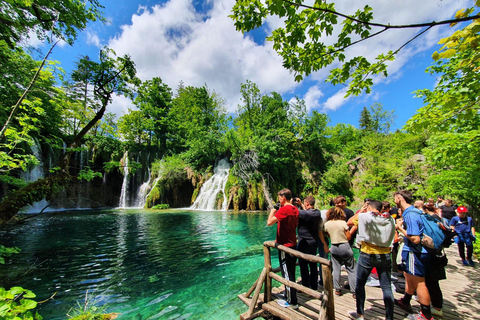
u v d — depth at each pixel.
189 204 28.31
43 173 19.27
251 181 24.33
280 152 28.20
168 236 11.17
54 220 16.06
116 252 8.41
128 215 19.17
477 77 2.17
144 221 15.91
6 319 1.58
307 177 30.28
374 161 21.12
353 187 28.83
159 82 33.97
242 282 5.76
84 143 24.83
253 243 9.85
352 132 48.31
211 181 26.78
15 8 5.61
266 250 3.75
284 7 2.02
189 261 7.43
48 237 10.70
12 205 5.81
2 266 6.82
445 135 4.22
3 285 5.52
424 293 3.04
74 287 5.45
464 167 6.49
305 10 2.11
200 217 18.06
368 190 19.73
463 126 4.35
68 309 4.45
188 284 5.64
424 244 3.12
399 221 4.41
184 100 36.34
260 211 23.00
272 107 34.38
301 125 34.28
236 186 24.22
